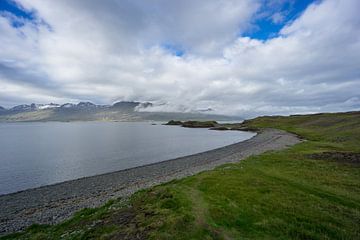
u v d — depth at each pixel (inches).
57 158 2581.2
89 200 1178.0
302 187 976.3
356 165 1461.6
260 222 641.6
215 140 4699.8
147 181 1540.4
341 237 579.8
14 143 4069.9
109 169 2065.7
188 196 852.6
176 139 4923.7
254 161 1636.3
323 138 3395.7
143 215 703.7
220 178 1110.4
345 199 855.7
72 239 616.1
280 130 5880.9
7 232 833.5
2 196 1307.8
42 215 989.8
